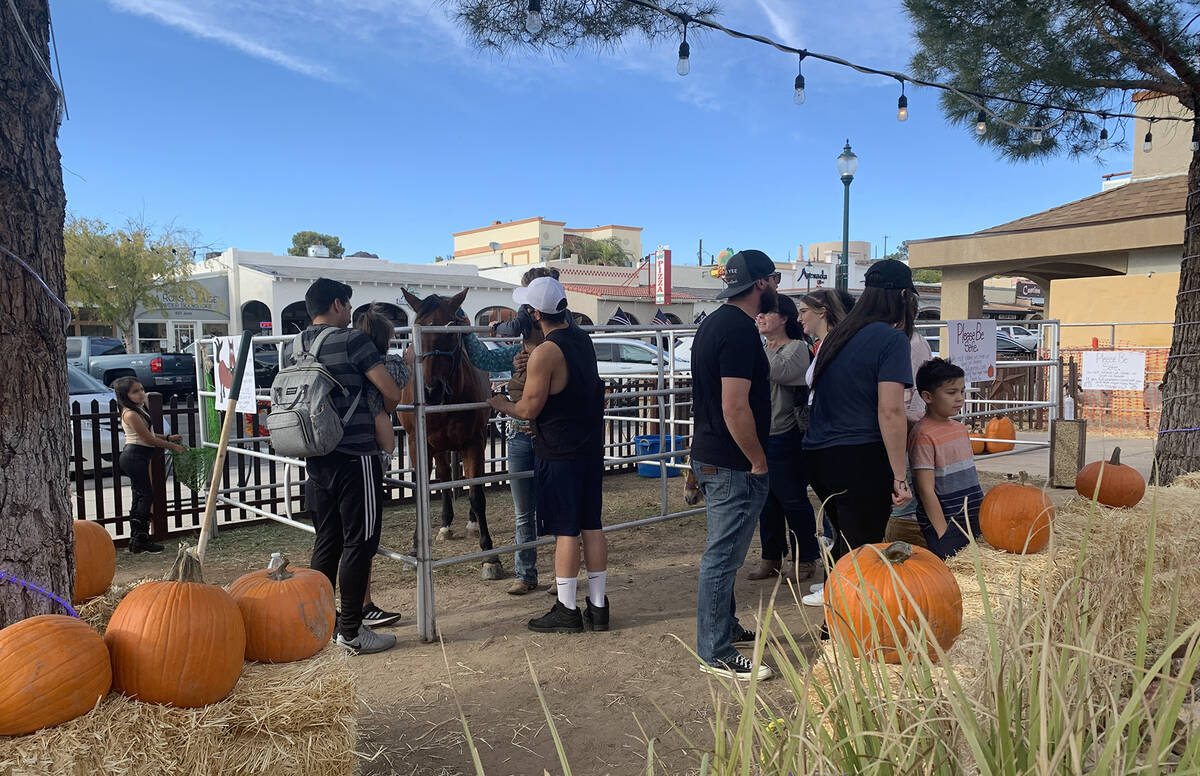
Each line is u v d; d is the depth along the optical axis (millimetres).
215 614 2238
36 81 2277
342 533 4074
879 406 3375
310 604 2564
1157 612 3736
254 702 2281
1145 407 12633
